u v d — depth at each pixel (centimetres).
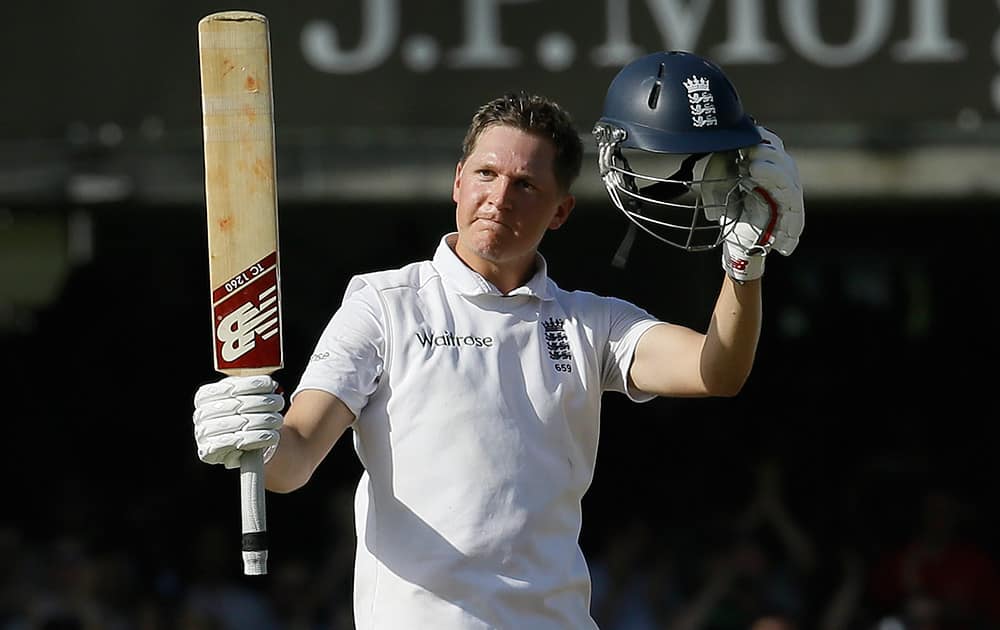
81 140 2370
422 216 3028
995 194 2394
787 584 2641
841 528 2775
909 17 2388
